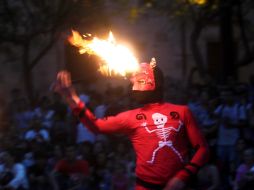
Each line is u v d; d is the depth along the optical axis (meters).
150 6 16.66
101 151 10.46
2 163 10.12
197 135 5.53
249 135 11.23
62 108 13.30
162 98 5.69
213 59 23.44
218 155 11.39
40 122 12.30
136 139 5.56
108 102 12.15
